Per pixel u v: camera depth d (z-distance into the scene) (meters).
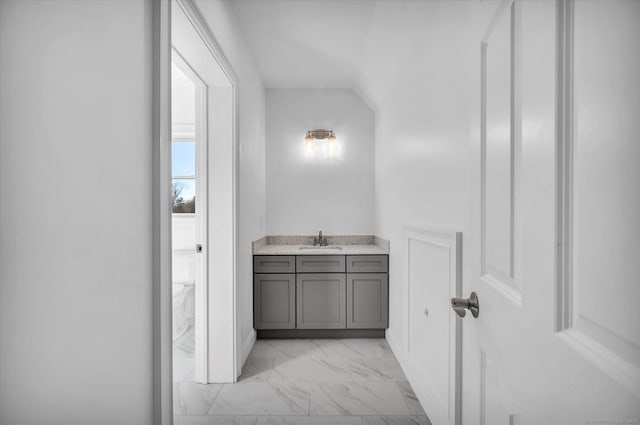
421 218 2.09
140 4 0.98
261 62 3.10
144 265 1.01
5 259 0.59
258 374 2.42
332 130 3.77
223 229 2.27
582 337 0.42
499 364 0.71
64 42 0.71
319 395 2.14
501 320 0.69
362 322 3.12
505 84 0.69
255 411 1.97
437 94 1.79
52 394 0.68
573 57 0.44
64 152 0.71
